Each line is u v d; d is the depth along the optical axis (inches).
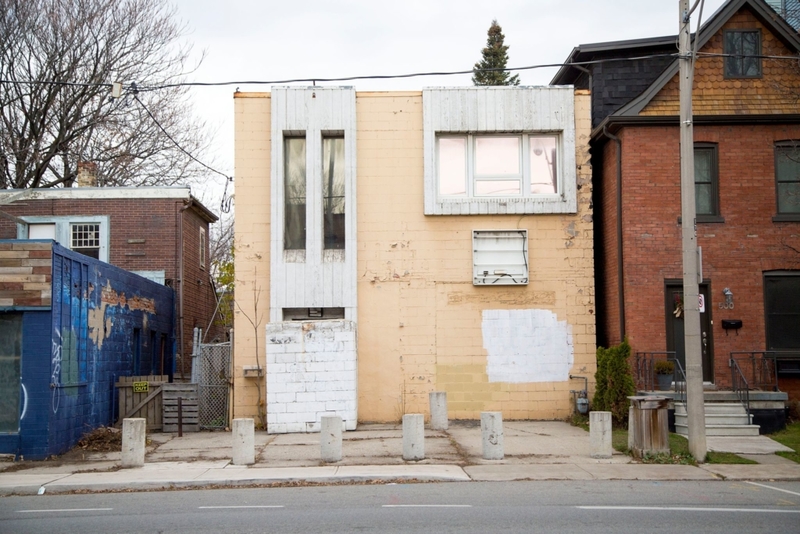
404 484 478.6
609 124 770.8
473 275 762.8
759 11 776.9
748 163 764.6
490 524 350.0
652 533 331.3
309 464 542.6
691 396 553.9
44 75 1279.5
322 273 755.4
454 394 758.5
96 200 1042.1
